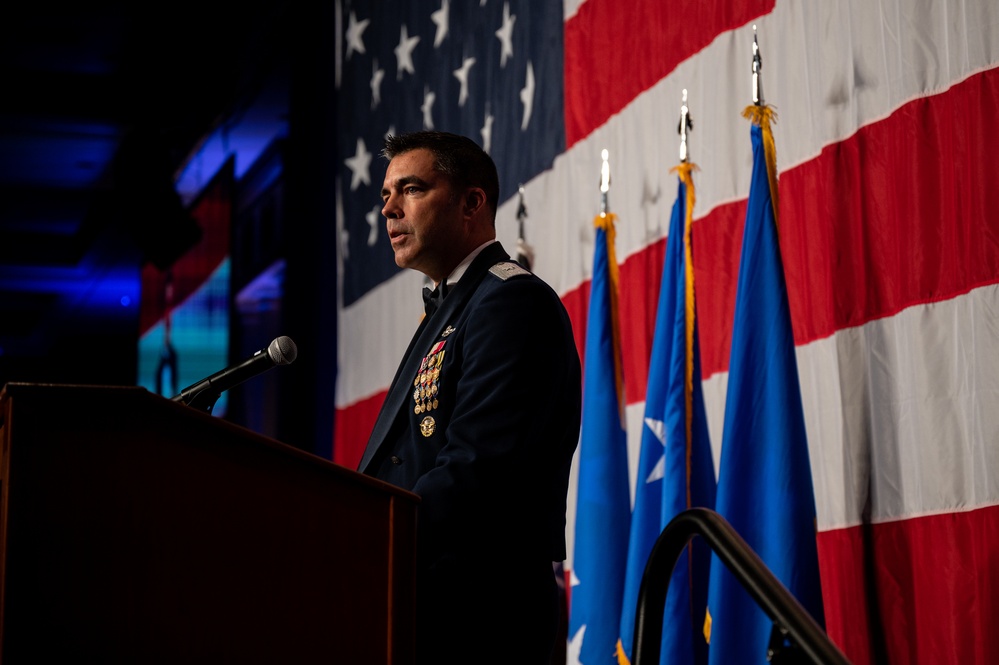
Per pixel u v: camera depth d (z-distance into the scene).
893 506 3.34
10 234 12.47
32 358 15.08
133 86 8.94
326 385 7.66
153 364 9.84
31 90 8.89
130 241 12.24
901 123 3.41
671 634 3.62
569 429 2.43
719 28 4.24
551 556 2.36
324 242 7.76
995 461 3.05
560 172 5.18
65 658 1.65
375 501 1.88
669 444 3.76
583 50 5.12
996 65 3.14
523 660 2.24
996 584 3.00
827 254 3.62
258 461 1.81
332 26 7.95
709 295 4.09
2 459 1.73
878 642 3.32
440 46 6.40
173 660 1.70
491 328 2.36
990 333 3.08
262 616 1.77
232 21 8.09
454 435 2.24
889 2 3.49
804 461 3.42
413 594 1.88
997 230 3.10
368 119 7.12
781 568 3.34
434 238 2.65
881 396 3.40
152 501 1.73
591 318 4.39
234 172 9.37
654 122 4.57
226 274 9.34
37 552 1.66
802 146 3.79
